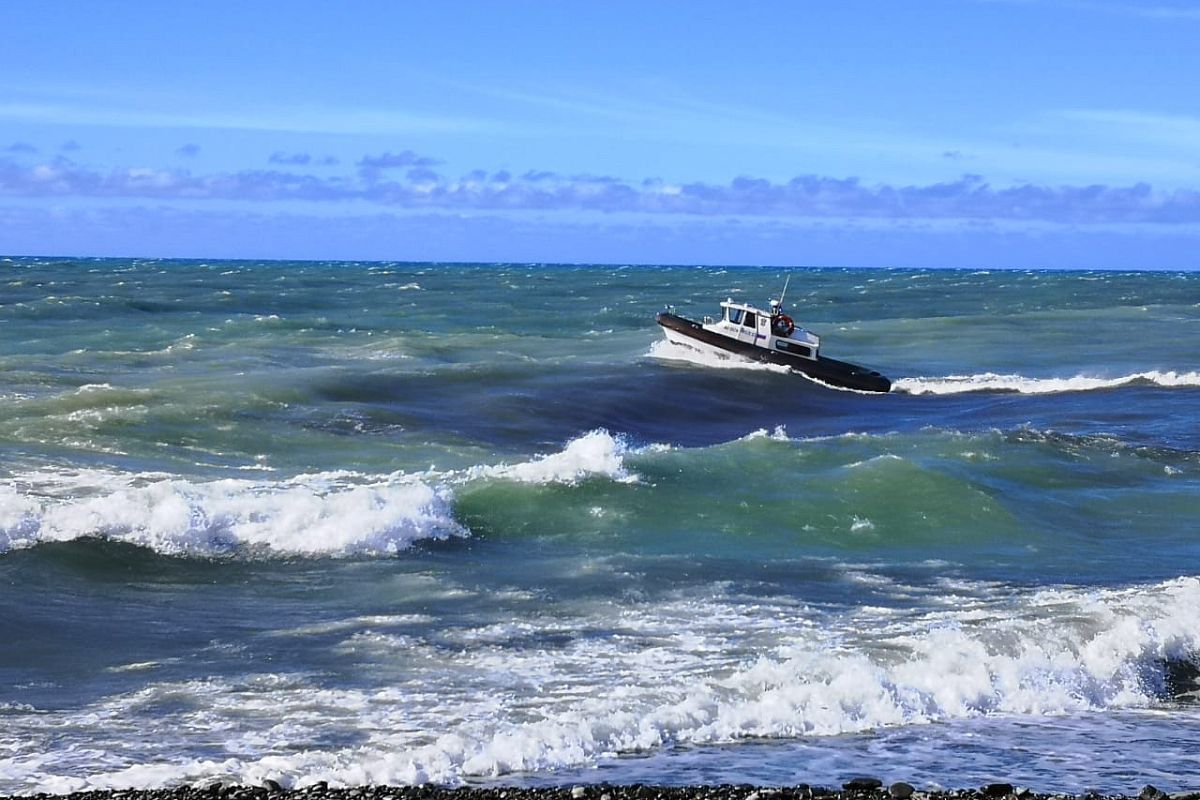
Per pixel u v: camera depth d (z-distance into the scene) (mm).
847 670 12320
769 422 35125
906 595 15727
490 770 10023
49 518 16859
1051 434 26844
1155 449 26234
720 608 14875
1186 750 10938
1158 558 18438
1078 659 13180
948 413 36719
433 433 28234
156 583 15734
